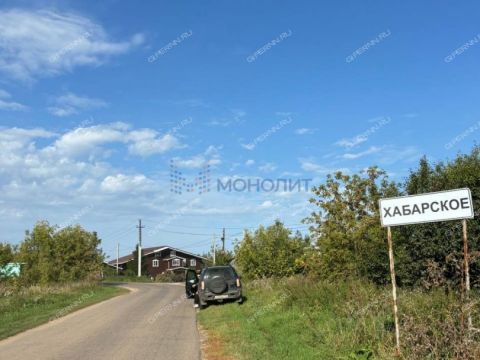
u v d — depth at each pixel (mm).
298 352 9656
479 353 6645
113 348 11695
